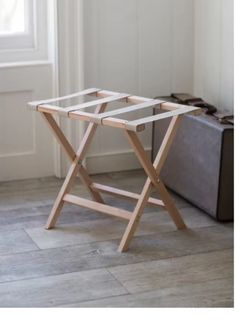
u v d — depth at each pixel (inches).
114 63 211.9
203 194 182.9
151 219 181.8
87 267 156.0
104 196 197.5
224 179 176.2
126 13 209.8
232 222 180.5
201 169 182.5
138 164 220.1
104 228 176.4
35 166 210.4
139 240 169.5
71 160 177.3
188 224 179.3
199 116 183.6
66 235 172.4
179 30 215.5
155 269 155.3
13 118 205.3
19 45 206.8
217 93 208.1
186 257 161.2
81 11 201.5
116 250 164.4
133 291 145.7
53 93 206.7
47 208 189.0
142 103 169.6
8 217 182.5
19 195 197.8
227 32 200.1
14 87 202.5
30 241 168.9
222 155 174.7
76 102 207.3
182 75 219.0
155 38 214.1
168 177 198.4
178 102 198.1
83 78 206.7
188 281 150.2
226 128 173.6
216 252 164.1
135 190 203.2
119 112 163.2
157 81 217.3
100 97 197.5
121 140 218.1
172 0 212.8
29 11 206.1
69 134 208.7
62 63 203.8
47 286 147.5
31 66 202.8
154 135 206.4
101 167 216.8
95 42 208.5
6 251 163.3
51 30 203.5
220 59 204.7
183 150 189.5
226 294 144.5
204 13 210.5
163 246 166.6
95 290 146.0
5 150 206.5
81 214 184.7
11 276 151.5
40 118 207.6
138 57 213.8
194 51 217.9
